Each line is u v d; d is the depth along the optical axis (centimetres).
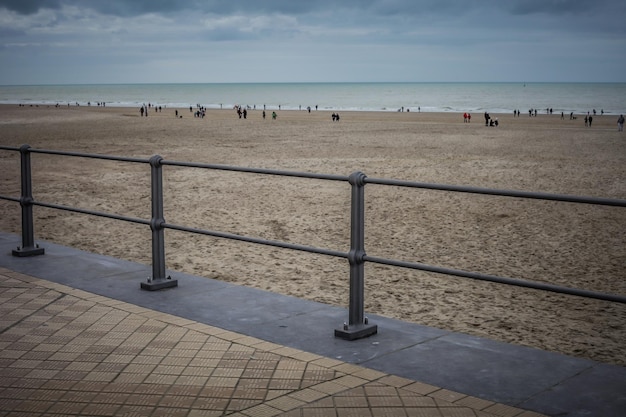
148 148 3362
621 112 13725
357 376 401
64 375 405
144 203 1577
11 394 378
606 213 1445
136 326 494
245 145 3569
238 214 1427
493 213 1440
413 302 779
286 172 507
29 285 604
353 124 6469
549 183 2100
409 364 424
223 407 359
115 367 417
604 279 913
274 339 471
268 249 1059
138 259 988
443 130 5372
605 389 384
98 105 17762
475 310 748
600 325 698
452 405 361
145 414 351
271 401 366
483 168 2494
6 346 454
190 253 1033
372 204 1558
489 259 1028
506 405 362
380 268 946
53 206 692
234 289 601
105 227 1248
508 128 5950
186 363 423
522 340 644
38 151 706
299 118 8962
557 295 816
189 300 565
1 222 1298
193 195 1689
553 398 372
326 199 1619
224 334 476
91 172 2177
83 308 538
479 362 427
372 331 483
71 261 699
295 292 807
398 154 3050
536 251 1088
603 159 2870
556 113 13100
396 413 351
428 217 1394
